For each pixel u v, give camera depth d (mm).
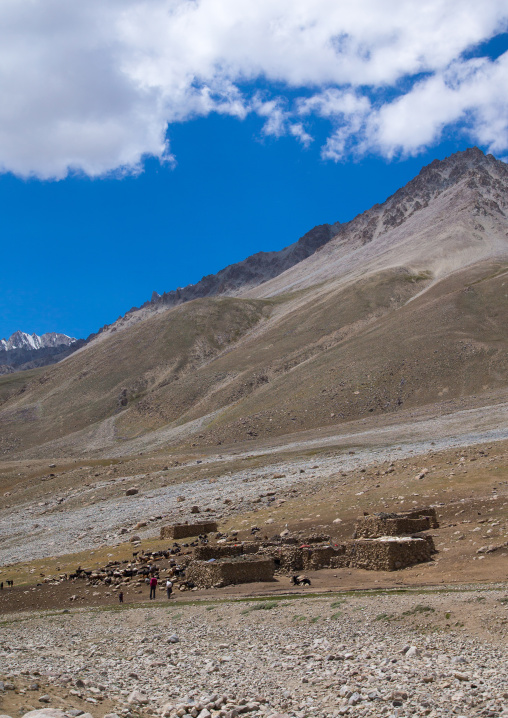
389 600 21875
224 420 160625
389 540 31812
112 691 14250
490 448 61969
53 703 11711
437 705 12414
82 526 65125
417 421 102875
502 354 145750
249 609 24141
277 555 35156
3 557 56094
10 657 19562
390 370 151750
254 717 12586
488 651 15711
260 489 66688
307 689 14398
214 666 17078
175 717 12344
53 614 30266
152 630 23812
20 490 99250
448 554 30984
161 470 93250
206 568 32906
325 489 59812
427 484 51312
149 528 57875
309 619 21500
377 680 14398
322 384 157250
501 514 36281
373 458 73875
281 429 136875
